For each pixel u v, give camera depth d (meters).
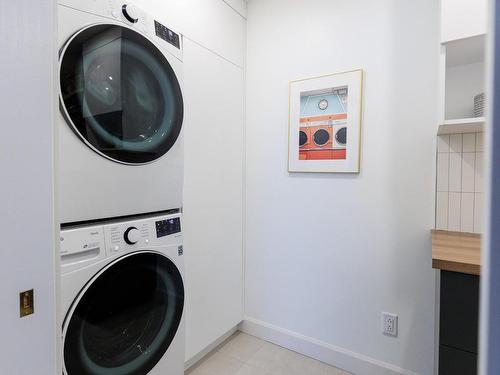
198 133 1.73
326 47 1.84
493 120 0.31
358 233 1.77
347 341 1.81
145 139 1.15
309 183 1.93
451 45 1.27
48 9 0.70
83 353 0.93
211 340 1.87
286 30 1.98
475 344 0.94
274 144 2.06
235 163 2.06
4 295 0.63
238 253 2.12
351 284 1.79
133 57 1.08
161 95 1.21
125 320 1.08
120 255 1.03
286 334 2.02
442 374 1.00
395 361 1.66
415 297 1.61
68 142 0.88
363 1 1.71
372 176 1.71
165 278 1.22
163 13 1.50
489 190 0.32
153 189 1.18
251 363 1.85
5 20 0.62
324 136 1.85
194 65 1.69
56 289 0.75
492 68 0.32
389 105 1.65
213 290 1.87
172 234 1.26
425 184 1.57
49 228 0.70
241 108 2.12
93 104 0.95
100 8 0.97
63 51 0.86
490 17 0.32
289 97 1.97
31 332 0.67
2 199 0.62
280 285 2.06
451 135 1.51
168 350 1.24
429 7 1.53
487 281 0.32
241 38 2.10
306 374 1.76
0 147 0.61
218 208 1.90
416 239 1.60
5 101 0.62
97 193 0.97
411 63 1.59
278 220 2.05
